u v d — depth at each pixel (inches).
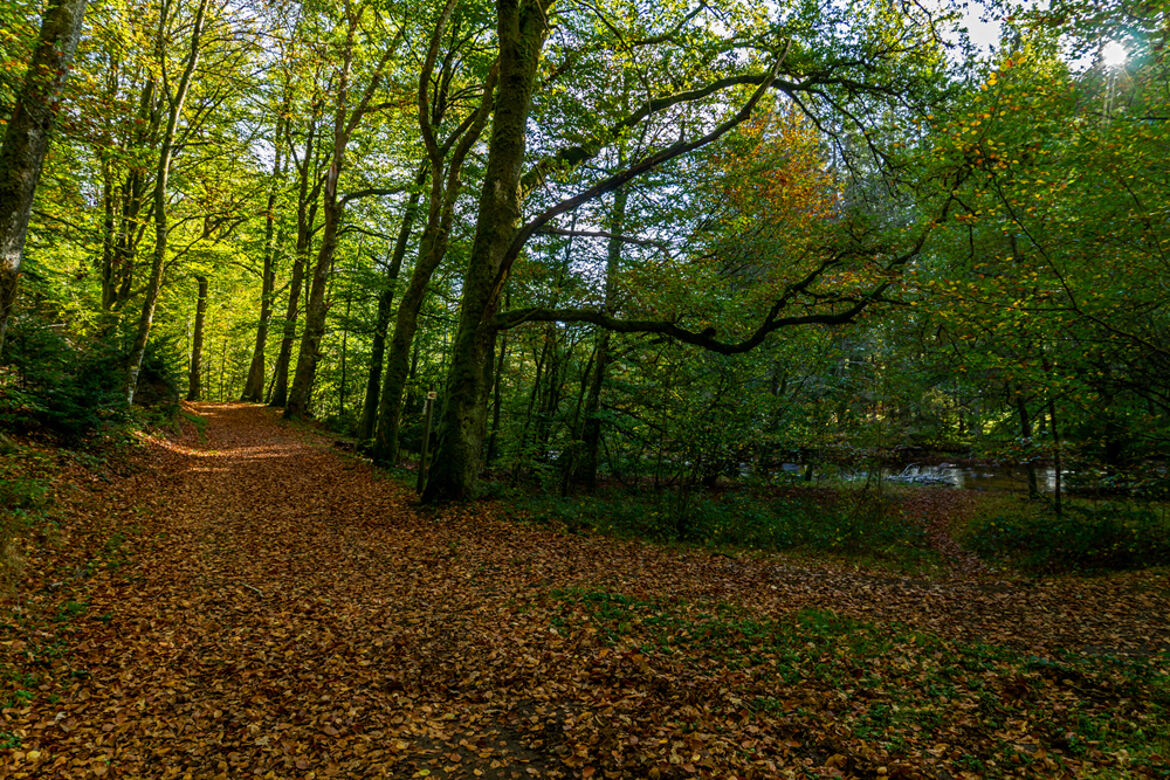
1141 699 214.4
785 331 631.8
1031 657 259.1
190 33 677.9
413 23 719.7
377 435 705.6
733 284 645.9
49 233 525.3
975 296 422.9
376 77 767.1
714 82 599.2
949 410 897.5
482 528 449.4
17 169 277.7
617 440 789.2
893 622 314.7
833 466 767.7
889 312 500.4
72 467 412.8
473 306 517.0
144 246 790.5
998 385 660.1
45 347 442.6
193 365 1174.3
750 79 589.3
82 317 546.6
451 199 685.3
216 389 2039.9
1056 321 402.0
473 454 519.5
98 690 201.6
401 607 295.1
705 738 182.5
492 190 519.5
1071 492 644.1
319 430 999.6
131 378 579.5
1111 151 367.2
